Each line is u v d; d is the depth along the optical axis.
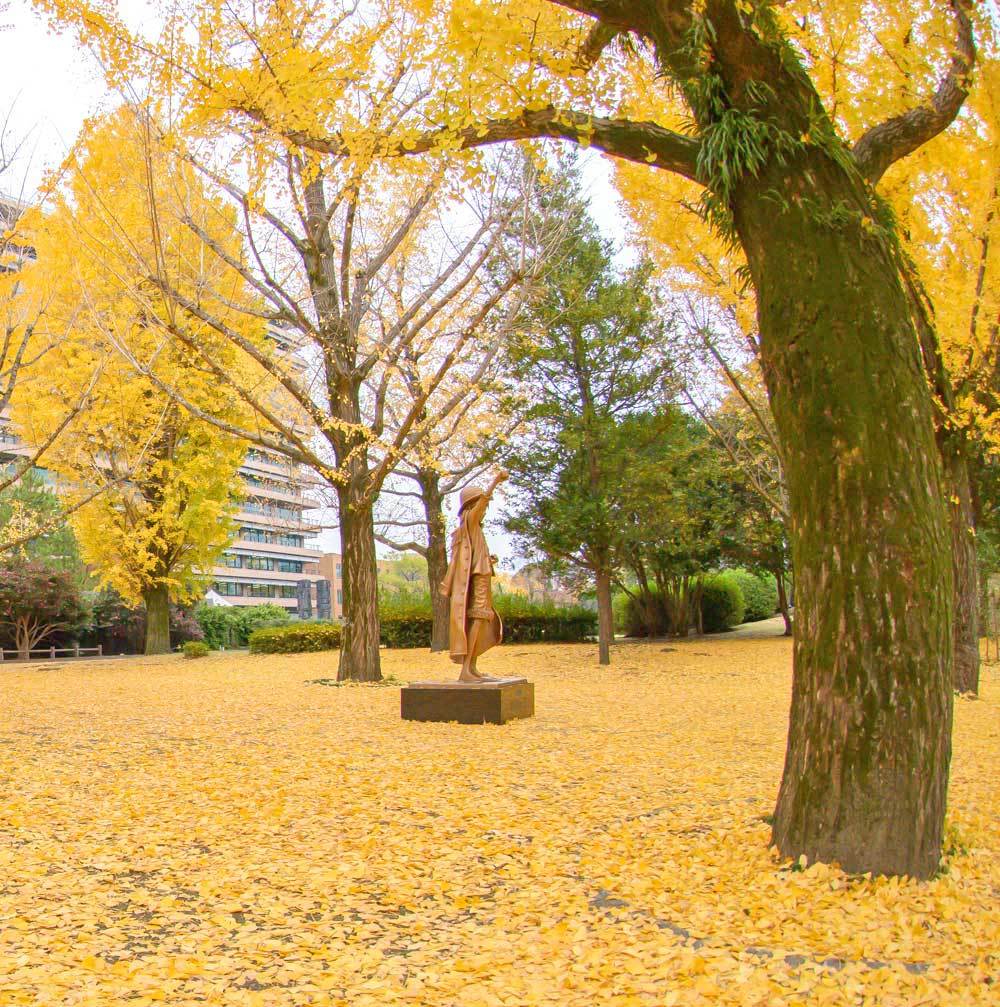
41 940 3.92
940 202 9.47
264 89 6.12
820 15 6.25
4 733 9.86
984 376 10.09
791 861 4.77
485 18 5.00
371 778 7.40
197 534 23.25
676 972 3.56
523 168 13.41
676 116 6.98
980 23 6.85
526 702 11.28
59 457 20.30
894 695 4.55
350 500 15.05
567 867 5.06
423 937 4.11
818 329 4.61
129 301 15.02
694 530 23.88
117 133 13.17
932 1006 3.21
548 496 19.44
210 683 15.84
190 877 4.90
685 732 9.88
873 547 4.58
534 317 17.89
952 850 4.97
